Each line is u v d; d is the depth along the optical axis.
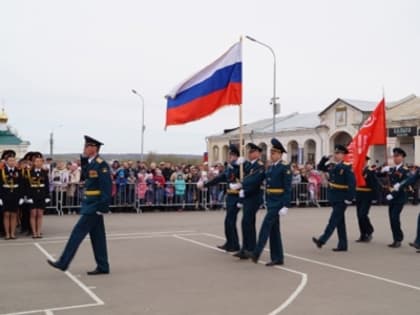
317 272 8.18
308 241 11.61
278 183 8.73
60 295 6.63
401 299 6.52
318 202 21.11
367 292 6.87
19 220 13.21
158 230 13.27
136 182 17.98
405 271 8.30
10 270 8.22
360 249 10.63
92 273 7.90
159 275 7.87
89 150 7.86
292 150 42.88
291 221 15.54
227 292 6.81
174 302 6.29
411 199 24.03
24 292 6.79
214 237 12.03
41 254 9.70
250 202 9.27
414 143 32.78
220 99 10.89
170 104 11.72
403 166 11.42
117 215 16.98
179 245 10.83
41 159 11.95
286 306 6.12
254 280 7.55
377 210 19.95
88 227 7.74
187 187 18.86
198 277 7.74
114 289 6.96
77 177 16.84
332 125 38.50
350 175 10.15
